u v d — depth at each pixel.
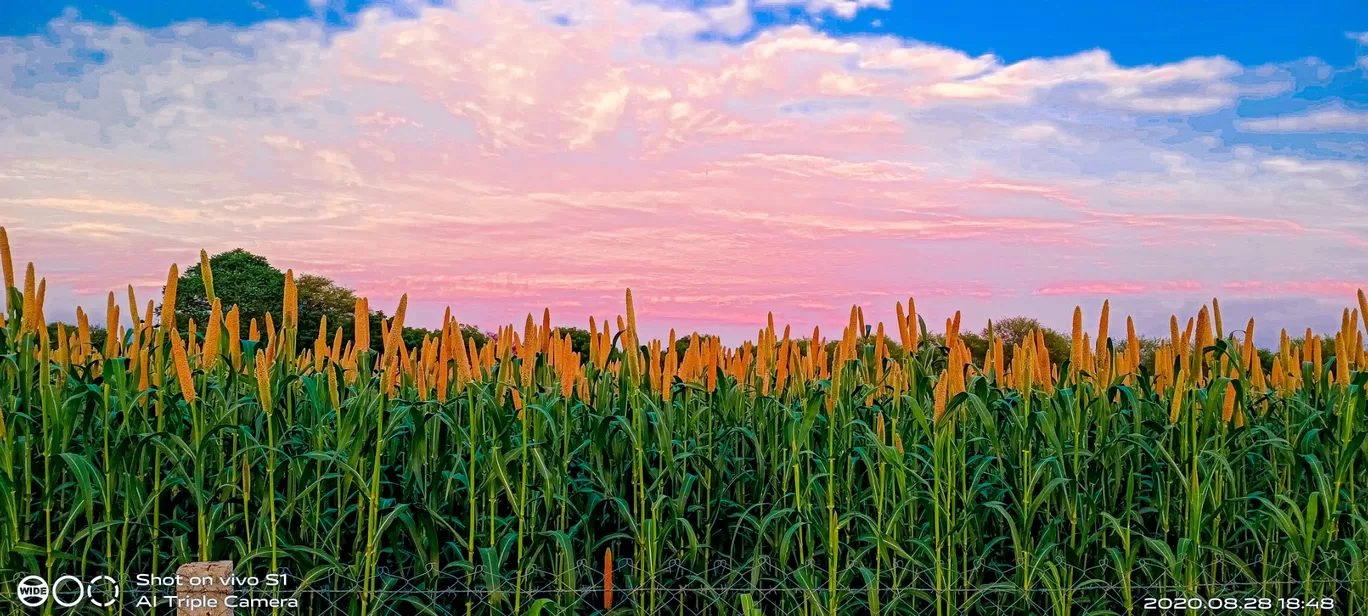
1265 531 5.07
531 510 4.75
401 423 4.98
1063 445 5.10
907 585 4.93
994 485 5.18
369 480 4.83
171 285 4.25
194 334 4.86
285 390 4.75
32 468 4.21
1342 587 5.03
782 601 4.79
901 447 4.71
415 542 4.43
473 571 4.44
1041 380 5.65
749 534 5.30
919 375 4.93
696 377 6.38
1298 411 5.28
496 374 5.32
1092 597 5.06
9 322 4.12
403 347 5.46
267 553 4.20
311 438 4.72
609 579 4.63
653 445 5.23
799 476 4.83
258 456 4.62
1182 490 5.09
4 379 4.48
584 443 5.18
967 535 5.03
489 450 4.72
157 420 4.34
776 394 5.99
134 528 4.27
